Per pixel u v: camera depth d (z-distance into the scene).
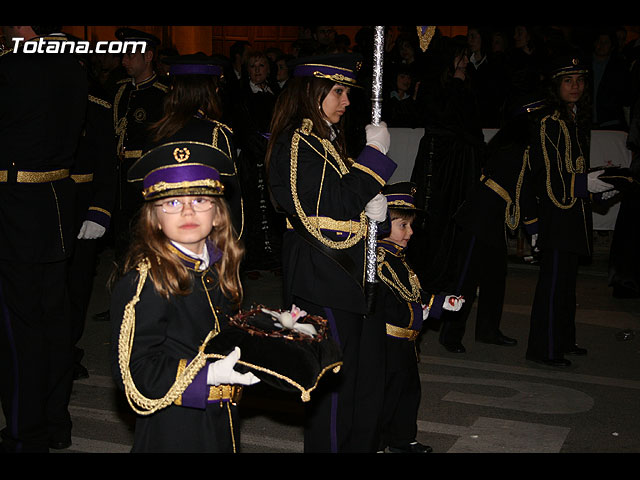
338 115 3.62
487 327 6.63
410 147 9.50
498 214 6.32
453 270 7.58
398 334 4.20
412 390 4.29
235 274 2.75
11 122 3.94
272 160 3.53
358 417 3.74
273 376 2.46
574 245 5.91
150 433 2.68
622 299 8.19
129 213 6.33
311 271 3.50
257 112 8.59
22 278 4.01
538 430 4.78
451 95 7.46
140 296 2.53
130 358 2.50
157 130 4.19
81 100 4.17
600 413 5.10
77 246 5.23
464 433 4.71
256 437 4.60
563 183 5.89
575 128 6.01
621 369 6.04
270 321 2.66
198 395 2.51
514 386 5.60
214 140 4.14
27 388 4.07
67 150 4.14
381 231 3.73
